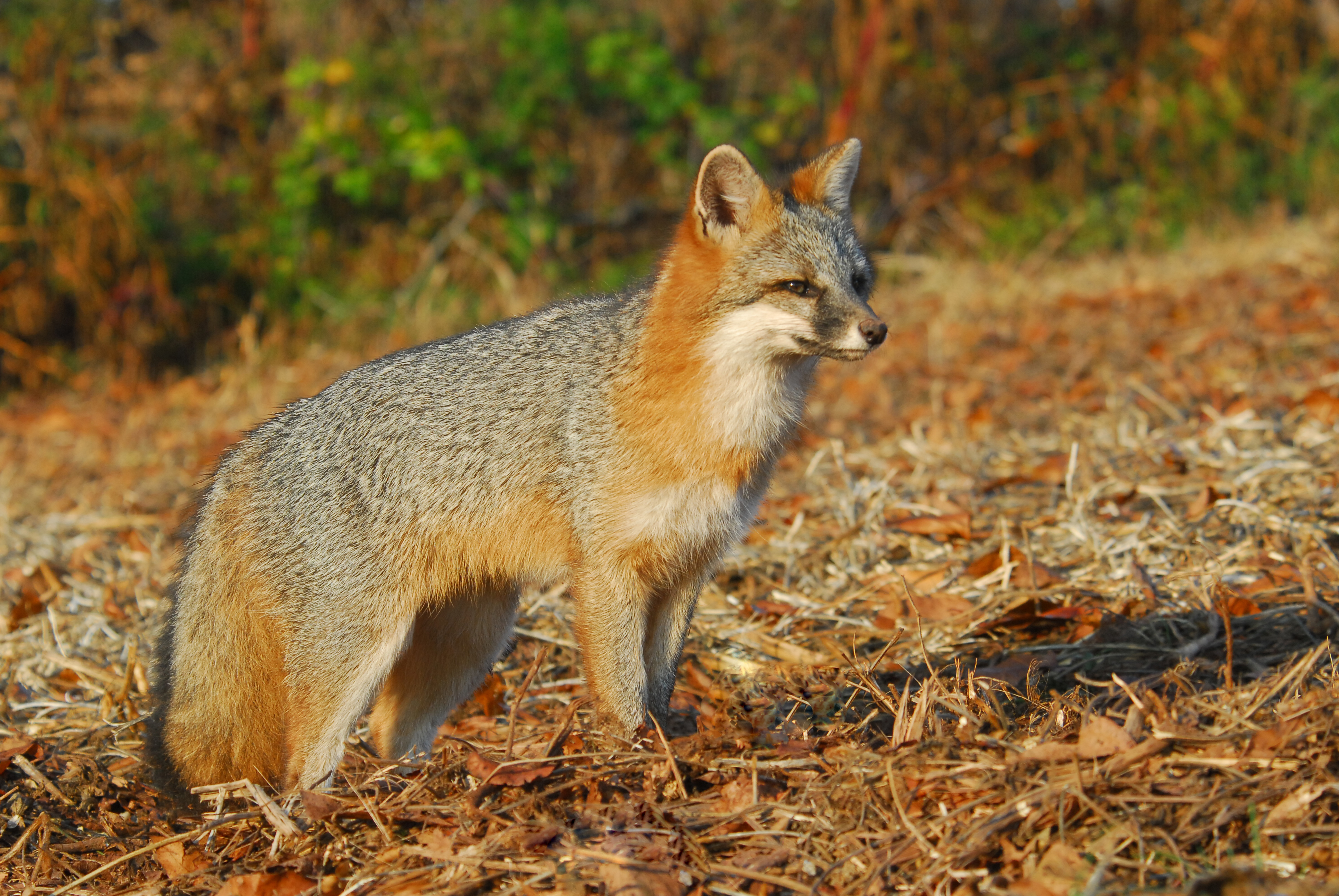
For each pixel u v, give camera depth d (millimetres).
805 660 9039
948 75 31312
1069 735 6219
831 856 5742
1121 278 23938
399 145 27312
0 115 26672
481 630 8828
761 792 6430
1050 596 9203
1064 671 8180
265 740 8266
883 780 6043
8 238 25125
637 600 7910
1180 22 32094
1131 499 11016
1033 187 31141
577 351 8156
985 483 12102
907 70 31234
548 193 29203
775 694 8367
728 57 30953
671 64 29719
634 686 7793
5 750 8148
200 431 18828
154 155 27359
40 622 10938
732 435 7887
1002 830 5516
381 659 8055
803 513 11938
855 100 30281
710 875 5699
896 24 30938
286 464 8266
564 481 7996
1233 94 30078
